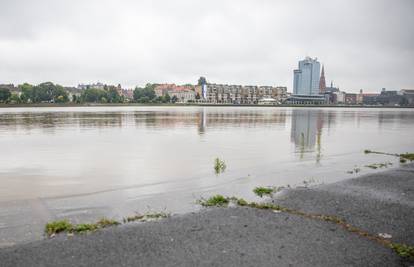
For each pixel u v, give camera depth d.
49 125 58.31
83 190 16.23
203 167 22.31
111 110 142.62
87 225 10.81
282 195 14.80
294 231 10.41
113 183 17.73
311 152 29.67
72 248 9.16
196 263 8.32
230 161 24.72
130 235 10.06
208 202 13.64
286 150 30.77
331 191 15.45
